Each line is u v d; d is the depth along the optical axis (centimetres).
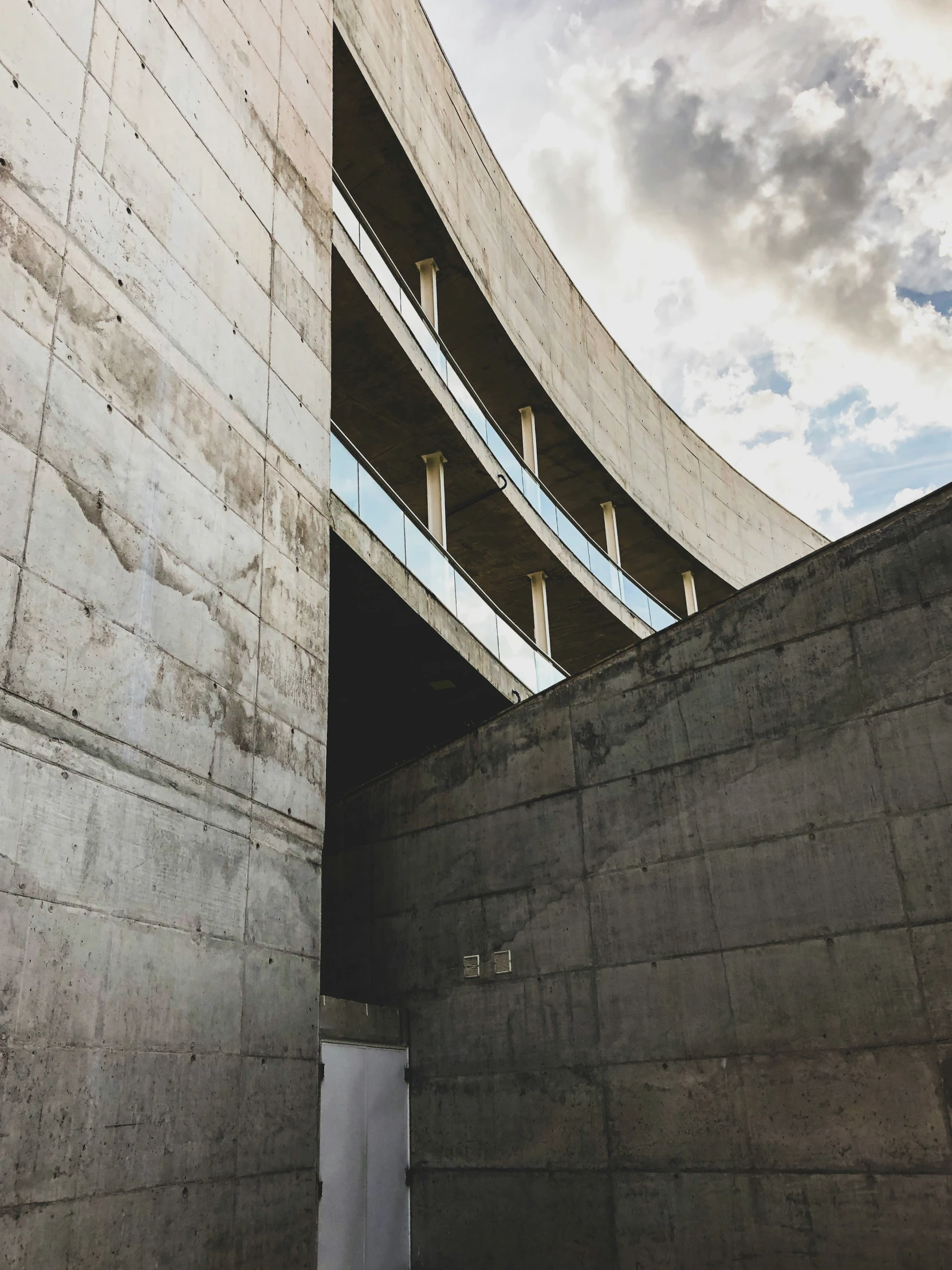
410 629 1255
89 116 704
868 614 821
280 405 898
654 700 931
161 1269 569
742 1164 755
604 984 879
